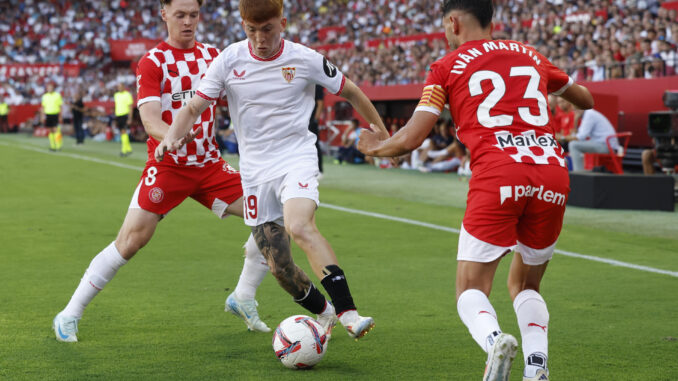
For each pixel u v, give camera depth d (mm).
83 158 29172
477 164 4828
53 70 55750
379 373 5480
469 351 6070
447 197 17906
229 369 5555
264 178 5969
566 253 10789
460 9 5098
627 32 25891
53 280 8859
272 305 7730
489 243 4707
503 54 4973
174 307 7621
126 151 31000
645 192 15523
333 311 6305
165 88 6551
